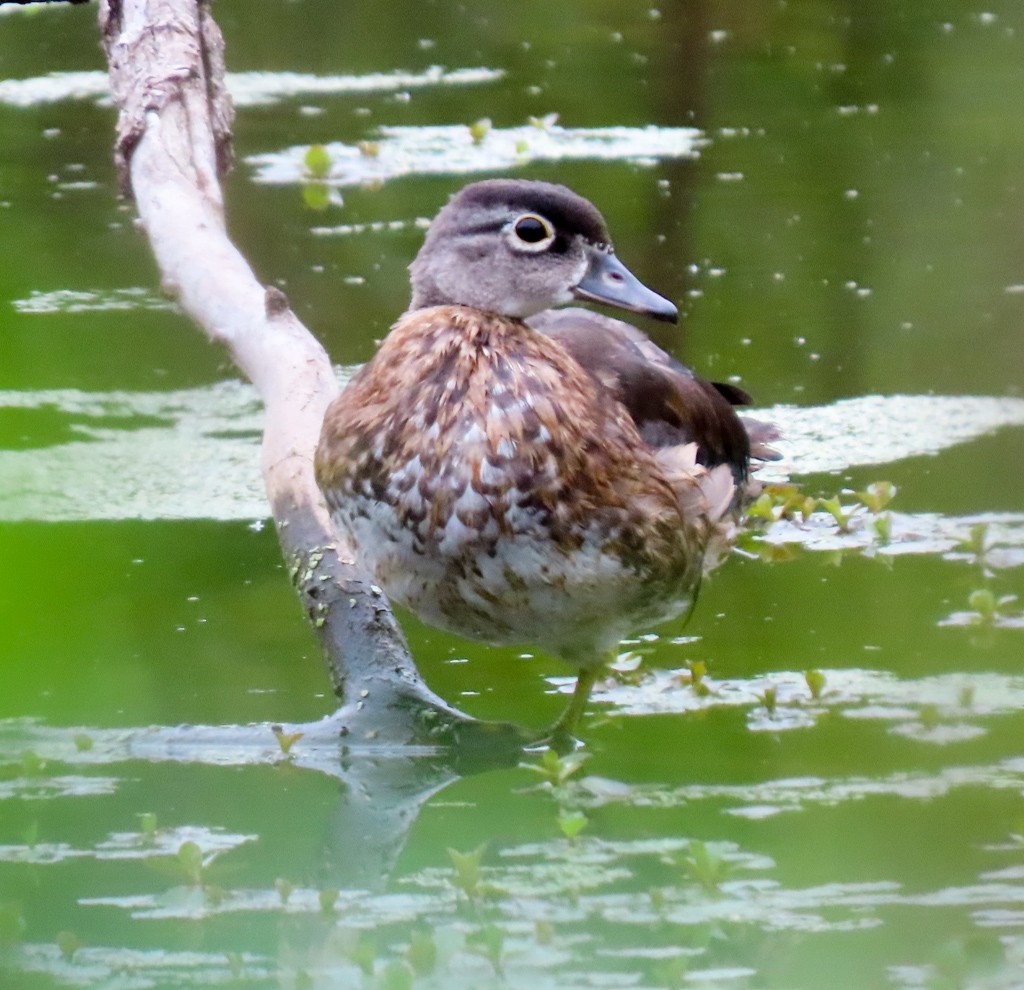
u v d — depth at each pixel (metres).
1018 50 22.45
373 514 8.45
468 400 8.30
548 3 24.17
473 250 9.05
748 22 23.28
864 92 20.88
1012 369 13.45
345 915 6.68
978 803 7.57
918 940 6.34
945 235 16.28
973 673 9.00
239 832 7.53
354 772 8.25
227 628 9.80
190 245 11.93
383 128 19.38
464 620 8.62
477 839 7.44
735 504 10.38
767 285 15.09
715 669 9.25
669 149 18.72
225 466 11.91
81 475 11.61
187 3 13.70
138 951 6.35
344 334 13.91
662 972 6.10
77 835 7.46
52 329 13.54
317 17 23.72
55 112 19.91
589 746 8.44
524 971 6.16
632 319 14.45
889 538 10.91
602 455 8.34
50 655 3.94
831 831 7.27
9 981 6.10
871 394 13.05
